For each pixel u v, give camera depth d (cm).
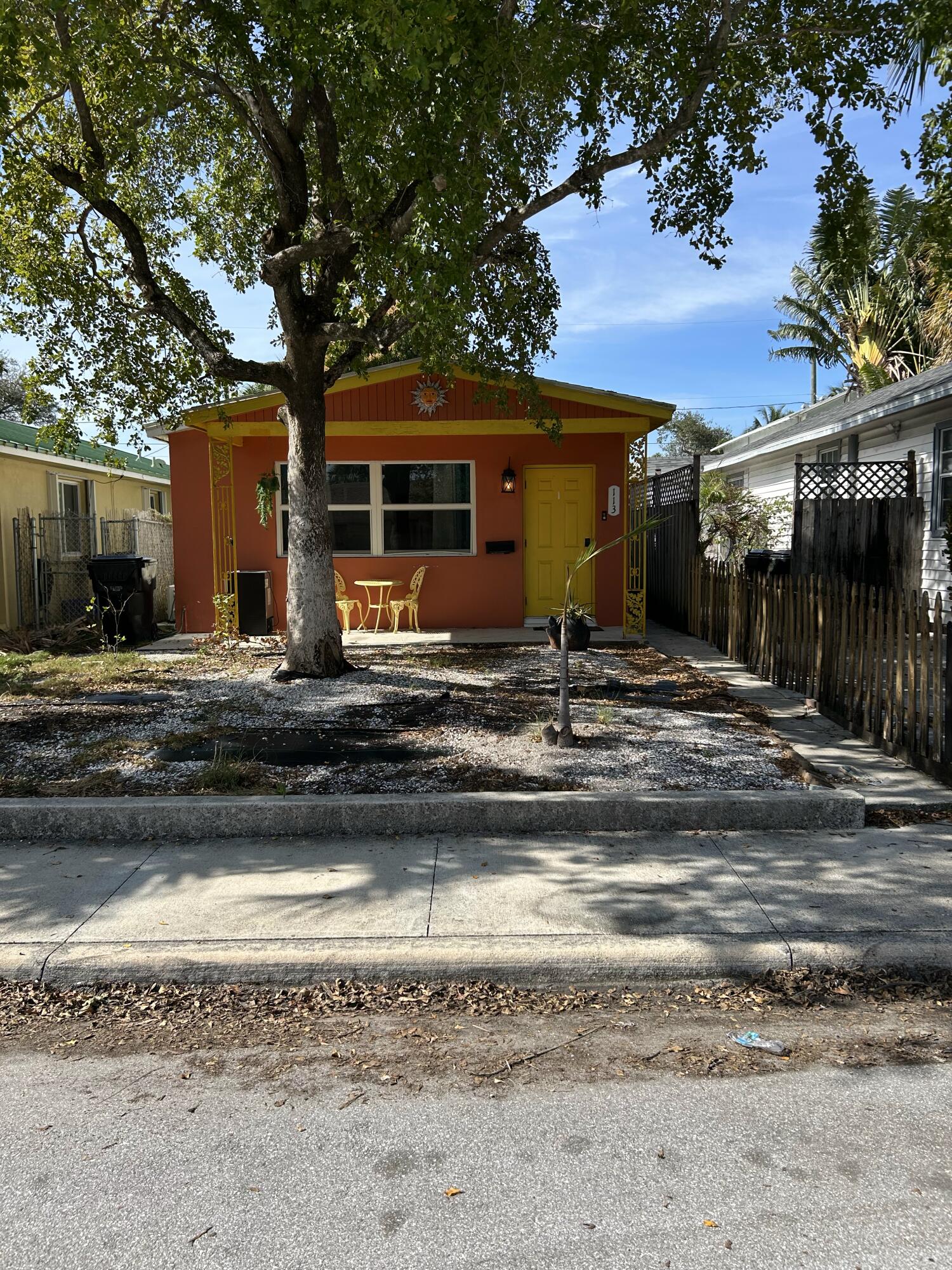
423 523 1338
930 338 2108
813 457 1788
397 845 523
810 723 773
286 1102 308
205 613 1361
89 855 514
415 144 632
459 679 930
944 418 1272
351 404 1259
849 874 474
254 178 1012
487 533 1334
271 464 1321
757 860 494
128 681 940
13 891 466
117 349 991
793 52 804
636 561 1334
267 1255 237
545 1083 319
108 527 1834
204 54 852
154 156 985
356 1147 282
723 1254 235
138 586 1280
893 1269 229
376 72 611
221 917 433
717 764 629
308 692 853
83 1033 358
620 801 538
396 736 701
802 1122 294
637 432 1284
